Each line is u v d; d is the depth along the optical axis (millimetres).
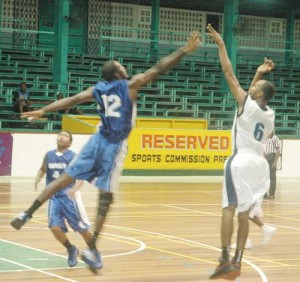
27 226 14250
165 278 9969
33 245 12188
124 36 39750
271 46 43906
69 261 10516
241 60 40594
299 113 34094
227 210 8672
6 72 30172
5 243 12328
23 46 34562
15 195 19391
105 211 9141
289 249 12625
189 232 14195
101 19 38031
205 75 35375
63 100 8852
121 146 8961
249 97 8781
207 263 11117
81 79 30547
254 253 12164
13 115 25891
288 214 17625
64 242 10516
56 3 29406
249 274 10430
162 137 26109
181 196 20797
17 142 23781
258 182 8758
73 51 35688
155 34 38219
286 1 41062
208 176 26969
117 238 13242
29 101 25984
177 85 33062
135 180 25000
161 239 13266
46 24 36281
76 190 9695
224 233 8617
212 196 21062
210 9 42406
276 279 10102
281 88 35844
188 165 26578
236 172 8656
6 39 35312
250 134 8758
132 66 34562
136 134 25688
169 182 24891
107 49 37844
